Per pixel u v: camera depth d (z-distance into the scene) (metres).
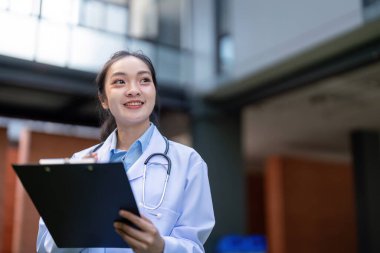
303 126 6.59
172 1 4.82
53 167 0.73
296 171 7.98
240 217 5.11
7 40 3.31
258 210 11.30
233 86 4.62
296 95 5.04
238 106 4.95
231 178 5.12
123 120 1.01
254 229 11.16
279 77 4.31
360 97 5.14
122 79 1.02
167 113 4.95
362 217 6.68
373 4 3.23
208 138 4.98
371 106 5.54
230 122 5.18
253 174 11.45
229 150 5.14
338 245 8.17
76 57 3.81
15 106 4.65
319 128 6.75
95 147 1.11
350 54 3.68
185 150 1.04
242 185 5.19
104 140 1.18
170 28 4.77
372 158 6.76
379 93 4.98
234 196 5.11
